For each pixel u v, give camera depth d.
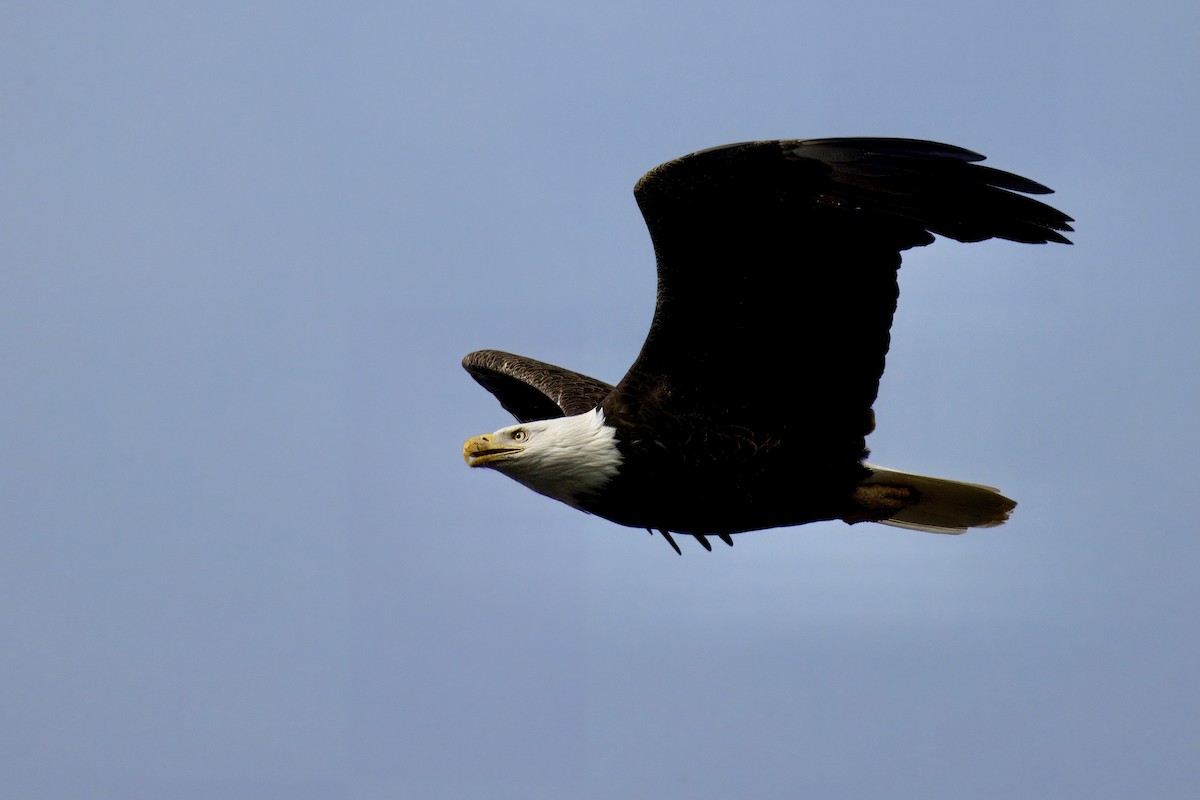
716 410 13.47
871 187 12.60
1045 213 12.65
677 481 13.60
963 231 12.77
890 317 13.11
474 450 13.75
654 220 12.90
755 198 12.67
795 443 13.51
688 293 13.18
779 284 13.05
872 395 13.37
